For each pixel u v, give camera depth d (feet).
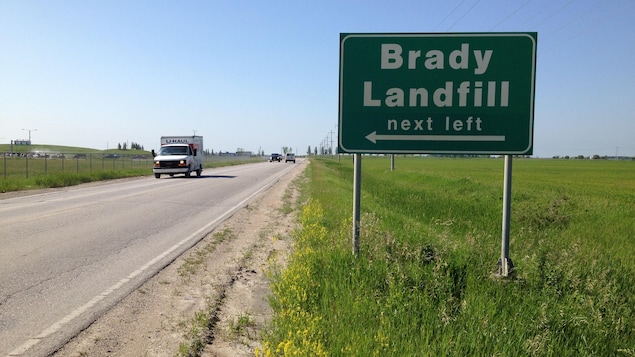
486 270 18.70
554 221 38.37
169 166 106.11
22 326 14.99
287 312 14.40
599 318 14.05
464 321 13.58
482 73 19.51
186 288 19.63
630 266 22.41
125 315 16.24
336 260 20.02
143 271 22.11
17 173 110.63
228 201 56.03
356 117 20.25
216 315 16.35
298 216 42.75
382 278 17.51
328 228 31.40
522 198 60.39
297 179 106.01
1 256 24.36
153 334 14.64
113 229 33.50
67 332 14.61
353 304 14.65
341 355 11.38
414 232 26.73
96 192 64.64
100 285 19.67
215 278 21.26
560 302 15.93
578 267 18.85
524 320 14.06
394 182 99.91
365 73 20.16
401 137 20.03
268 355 11.43
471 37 19.56
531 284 17.42
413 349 11.64
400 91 19.99
